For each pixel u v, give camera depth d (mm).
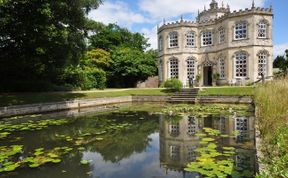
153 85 39156
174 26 32188
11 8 14406
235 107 17703
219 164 6203
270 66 27438
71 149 8164
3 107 14898
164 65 33188
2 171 6336
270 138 6312
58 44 16750
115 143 9047
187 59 31922
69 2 16922
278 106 7879
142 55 37094
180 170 6340
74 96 21844
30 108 16547
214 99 21688
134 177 5984
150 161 7094
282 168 4227
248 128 10906
